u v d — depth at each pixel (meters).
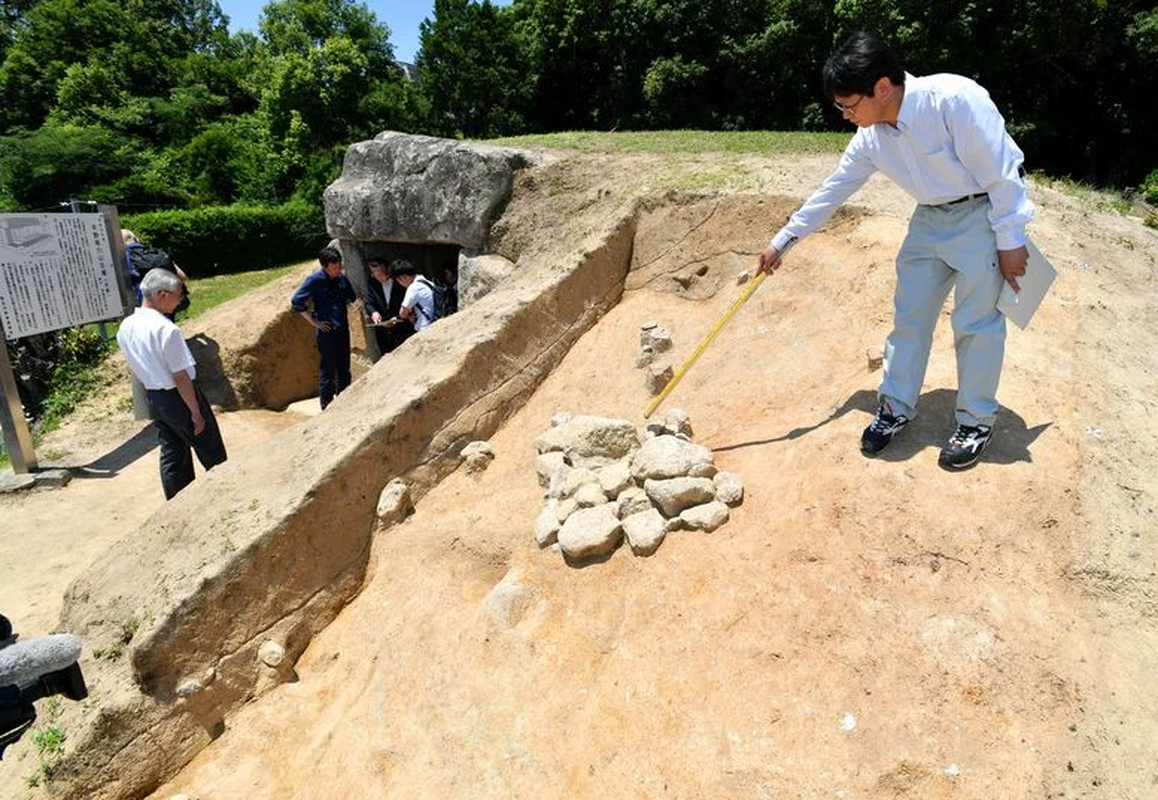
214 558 3.82
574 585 3.43
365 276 9.12
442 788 2.92
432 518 4.29
